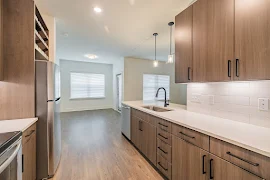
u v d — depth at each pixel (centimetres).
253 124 141
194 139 136
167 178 181
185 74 185
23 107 172
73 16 248
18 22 168
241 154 97
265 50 106
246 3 118
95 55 557
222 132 117
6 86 167
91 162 225
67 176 189
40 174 180
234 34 127
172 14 243
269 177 84
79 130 385
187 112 211
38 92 178
